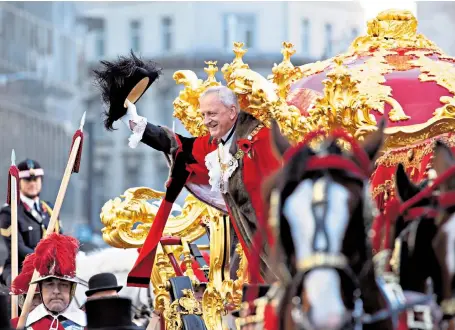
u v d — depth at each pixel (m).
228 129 22.08
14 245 24.30
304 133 21.89
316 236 14.92
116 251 32.69
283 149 16.95
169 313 23.48
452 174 17.81
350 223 15.09
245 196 21.94
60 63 118.94
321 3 102.50
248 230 22.03
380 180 22.25
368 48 25.11
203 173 22.81
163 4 117.19
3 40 110.38
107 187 121.31
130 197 25.11
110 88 22.84
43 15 116.44
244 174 21.88
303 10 103.88
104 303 18.39
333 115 22.12
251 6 109.12
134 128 22.80
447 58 24.78
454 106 22.41
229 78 22.52
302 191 15.27
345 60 24.72
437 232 17.61
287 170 15.60
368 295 16.14
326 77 23.06
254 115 21.88
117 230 24.86
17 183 24.39
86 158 119.62
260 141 21.72
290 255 15.20
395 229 18.67
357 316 15.32
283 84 23.44
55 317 22.83
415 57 24.30
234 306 23.44
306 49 103.69
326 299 14.65
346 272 14.98
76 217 116.81
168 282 23.98
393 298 16.45
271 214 15.58
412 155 22.41
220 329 23.41
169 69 116.00
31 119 111.69
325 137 18.08
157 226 23.27
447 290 17.34
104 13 122.31
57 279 22.84
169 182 23.09
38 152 112.62
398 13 25.53
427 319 17.27
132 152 122.12
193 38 115.06
